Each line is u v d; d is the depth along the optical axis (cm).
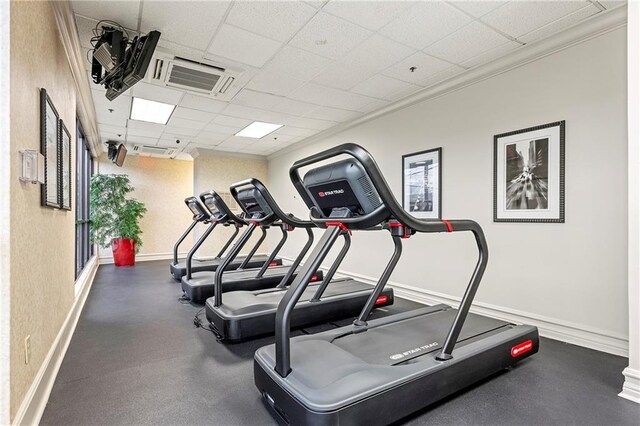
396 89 412
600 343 268
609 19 260
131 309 390
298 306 318
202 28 279
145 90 406
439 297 398
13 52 148
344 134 563
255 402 195
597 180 271
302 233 697
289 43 304
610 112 264
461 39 297
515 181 325
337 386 159
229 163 795
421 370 181
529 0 244
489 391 206
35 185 186
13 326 147
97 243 690
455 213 383
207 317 324
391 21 270
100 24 272
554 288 297
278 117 521
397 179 462
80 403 193
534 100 312
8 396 138
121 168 813
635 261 198
